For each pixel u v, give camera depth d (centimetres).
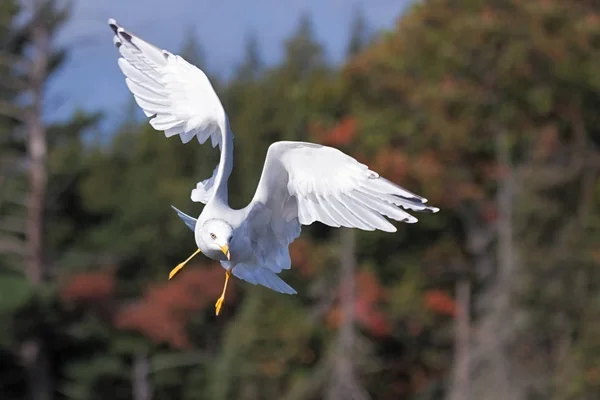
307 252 2958
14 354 3422
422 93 3073
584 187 2841
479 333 2511
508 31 3067
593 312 2414
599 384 2330
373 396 2844
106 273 3656
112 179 4419
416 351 2894
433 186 3000
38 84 3553
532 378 2359
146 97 852
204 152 4331
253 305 2819
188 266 3928
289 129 3975
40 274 3575
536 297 2441
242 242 812
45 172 3606
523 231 2608
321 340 2755
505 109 3091
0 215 3725
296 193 775
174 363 3356
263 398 2727
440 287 3025
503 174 2889
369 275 2831
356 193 740
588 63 3088
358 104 3303
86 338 3409
